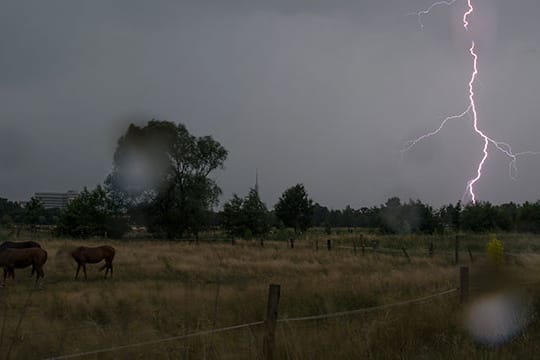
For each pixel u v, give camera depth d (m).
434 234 50.72
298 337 7.61
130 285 17.11
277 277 20.14
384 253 34.25
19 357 7.63
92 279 20.86
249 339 7.79
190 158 63.47
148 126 62.81
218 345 7.77
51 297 14.05
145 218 63.12
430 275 18.00
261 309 11.65
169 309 11.64
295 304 12.38
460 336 8.36
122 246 38.56
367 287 14.42
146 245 41.28
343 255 31.59
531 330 9.02
